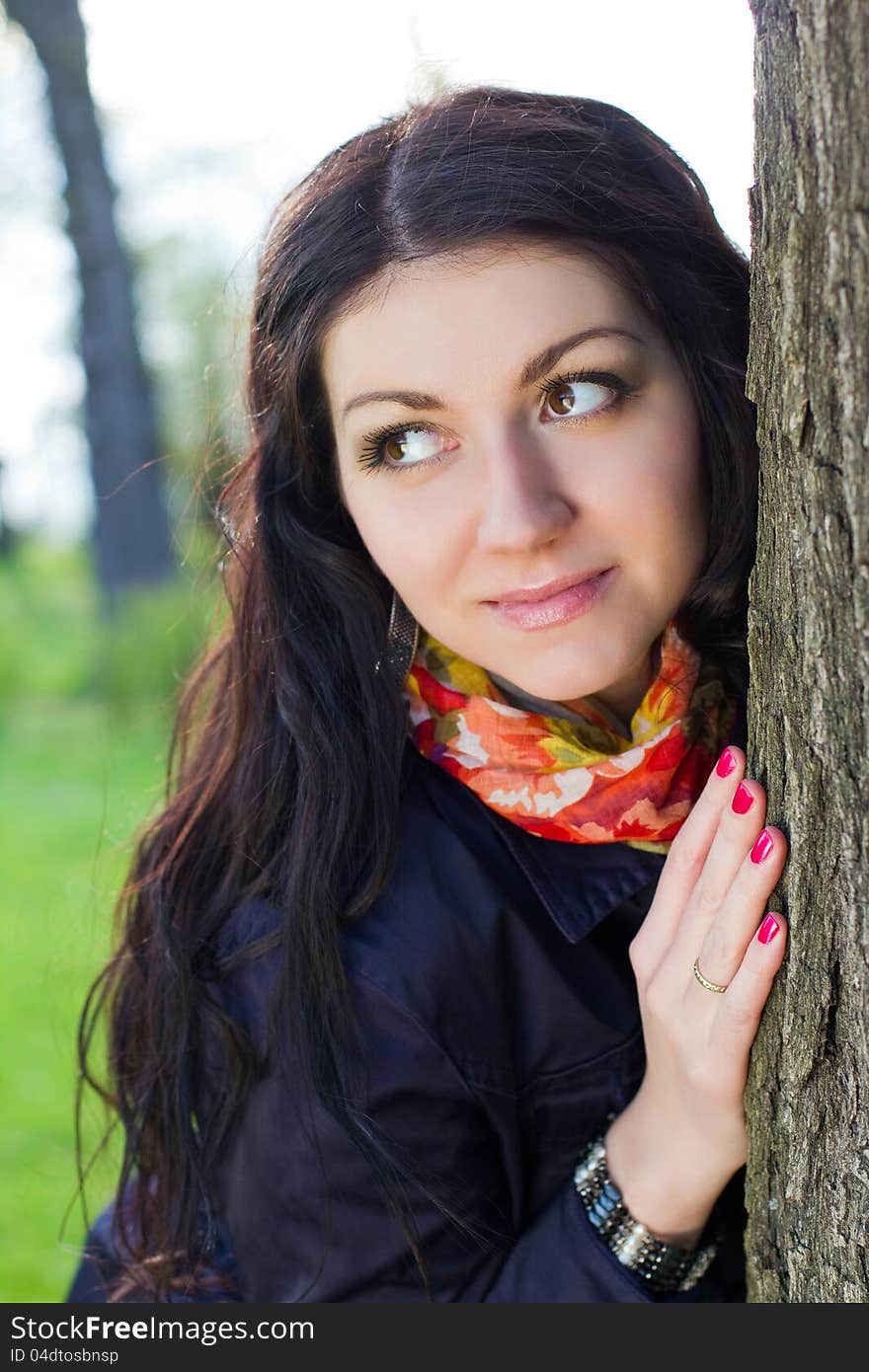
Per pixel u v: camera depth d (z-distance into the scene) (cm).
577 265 140
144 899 197
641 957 152
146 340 1634
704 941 144
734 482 154
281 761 178
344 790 168
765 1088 142
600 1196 161
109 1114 211
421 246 139
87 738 854
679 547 148
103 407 1167
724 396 152
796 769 130
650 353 144
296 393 161
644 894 168
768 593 133
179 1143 183
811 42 112
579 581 144
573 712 170
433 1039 160
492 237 138
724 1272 169
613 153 150
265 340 171
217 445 216
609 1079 170
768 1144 144
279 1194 169
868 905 124
